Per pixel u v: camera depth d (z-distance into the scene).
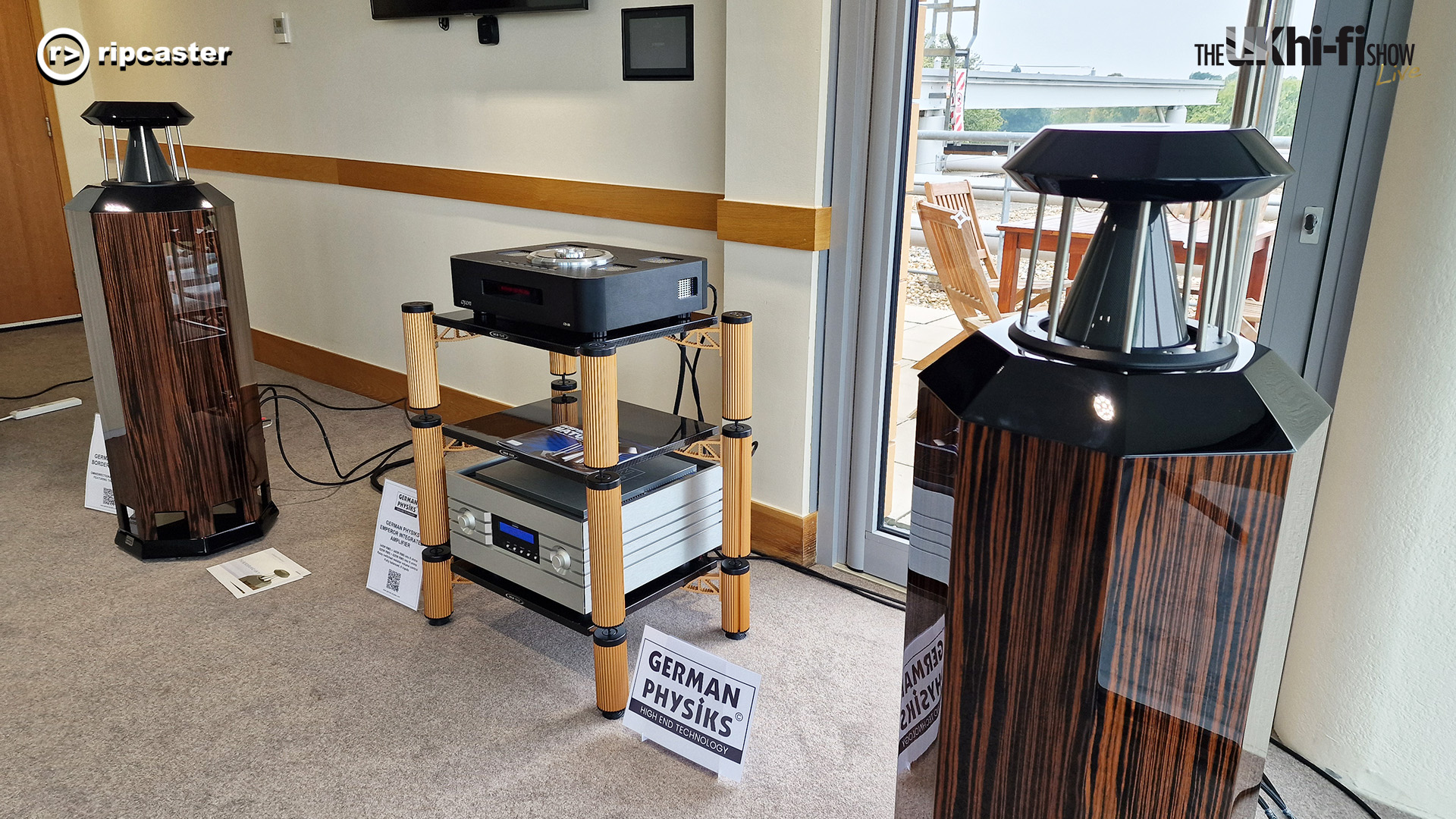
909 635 0.84
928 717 0.81
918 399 0.77
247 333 2.35
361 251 3.36
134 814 1.46
